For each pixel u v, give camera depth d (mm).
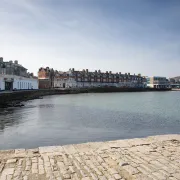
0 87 48438
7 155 7410
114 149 8203
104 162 6809
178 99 62438
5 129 17062
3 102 37281
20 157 7207
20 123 19906
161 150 8109
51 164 6574
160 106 39812
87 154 7566
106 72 133250
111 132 16531
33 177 5648
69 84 106812
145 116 25891
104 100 54656
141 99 61438
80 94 88000
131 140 9562
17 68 67688
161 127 18875
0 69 57969
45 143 13109
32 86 73250
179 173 5980
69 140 13914
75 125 19344
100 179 5566
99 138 14570
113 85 131125
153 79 159125
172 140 9602
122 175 5820
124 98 64875
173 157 7312
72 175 5797
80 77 114188
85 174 5855
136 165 6555
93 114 27297
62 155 7434
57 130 17000
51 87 98375
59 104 41312
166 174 5898
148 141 9391
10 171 6016
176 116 26109
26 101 47656
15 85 56375
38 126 18562
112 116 25625
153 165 6574
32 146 12453
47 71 99188
